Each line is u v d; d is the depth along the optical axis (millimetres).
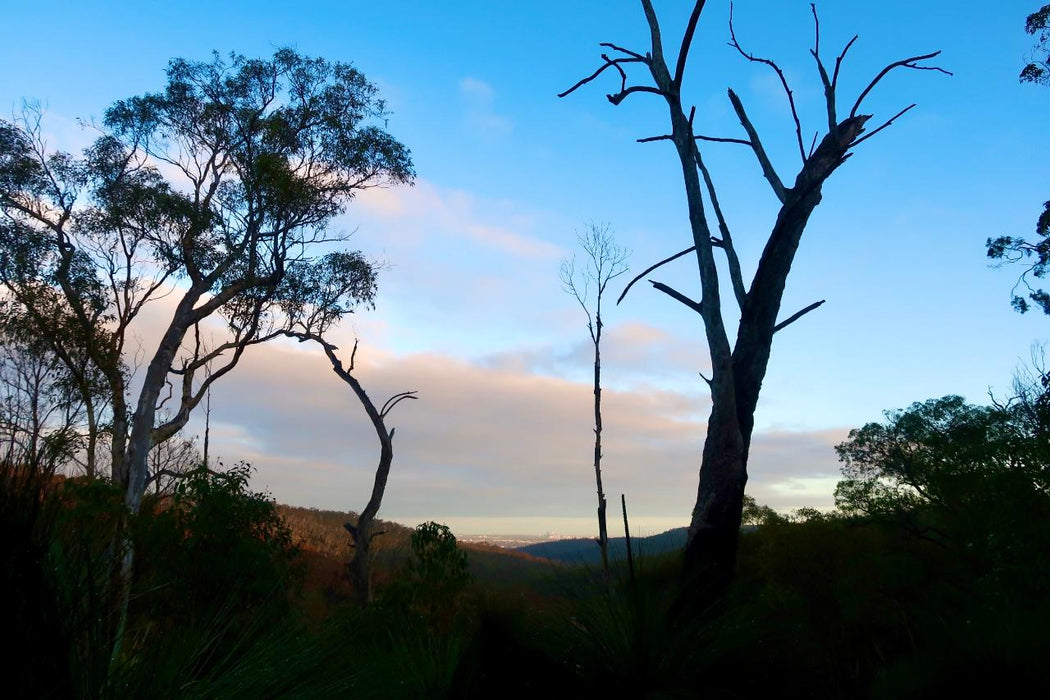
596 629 3510
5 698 1653
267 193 22750
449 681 3518
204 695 1905
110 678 1828
